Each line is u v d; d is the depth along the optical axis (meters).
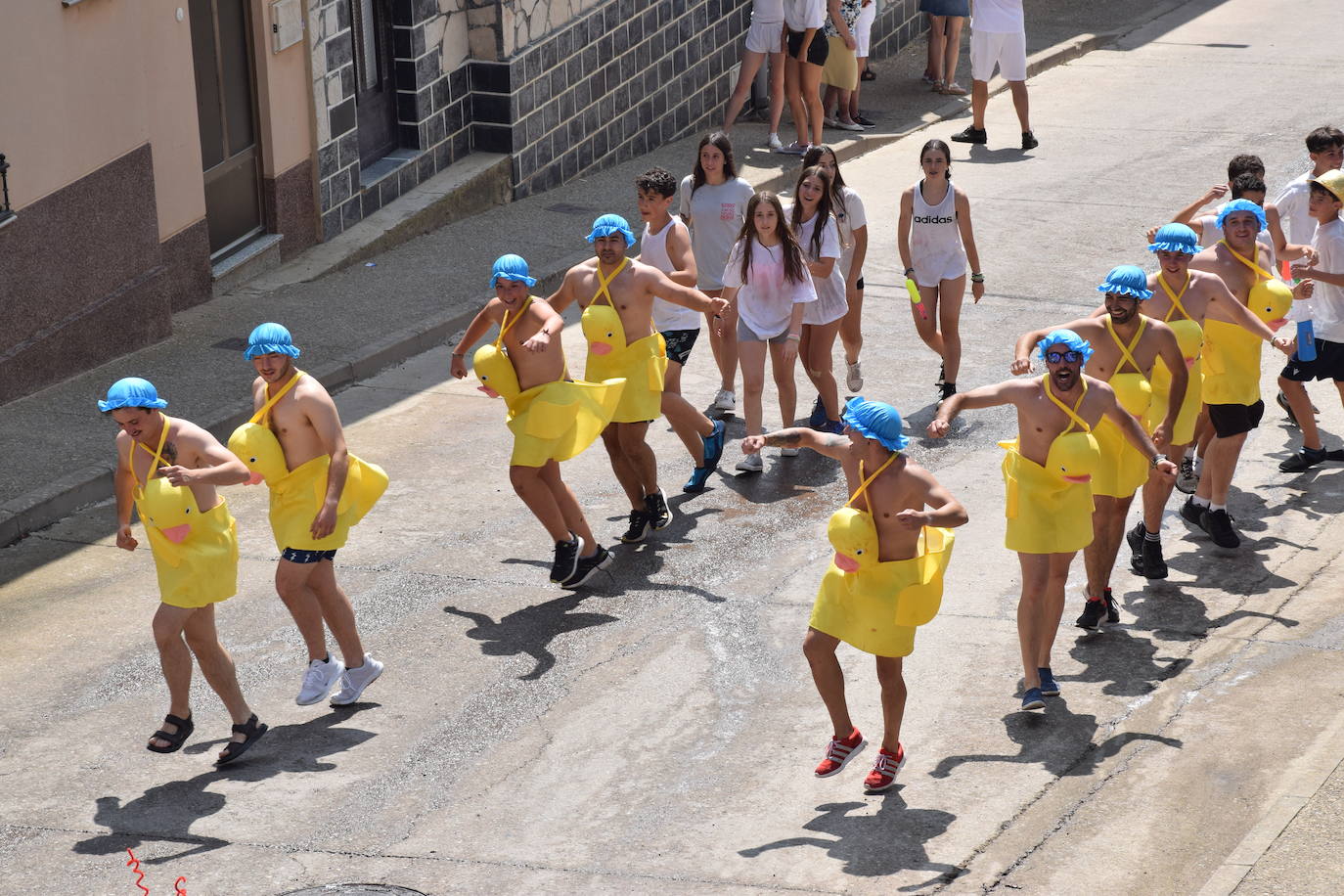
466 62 34.84
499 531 20.84
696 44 40.78
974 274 24.34
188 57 27.69
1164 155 38.22
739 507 21.58
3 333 23.88
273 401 15.75
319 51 30.94
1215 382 19.23
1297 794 13.73
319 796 14.93
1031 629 15.95
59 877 13.63
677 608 18.64
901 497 14.13
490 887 13.39
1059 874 13.23
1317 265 21.25
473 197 34.50
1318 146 22.30
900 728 15.91
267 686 17.05
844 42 39.38
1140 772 14.85
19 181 23.67
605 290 19.52
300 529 15.96
